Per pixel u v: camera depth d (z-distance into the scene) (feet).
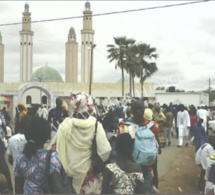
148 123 20.53
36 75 313.73
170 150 55.26
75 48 403.95
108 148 17.39
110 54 169.99
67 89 256.32
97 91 260.83
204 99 176.14
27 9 393.91
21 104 33.86
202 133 39.83
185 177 37.37
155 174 20.53
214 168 24.59
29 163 13.15
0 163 19.01
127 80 295.28
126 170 14.79
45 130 13.38
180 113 58.90
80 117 18.35
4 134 33.40
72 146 17.33
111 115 21.90
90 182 17.44
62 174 13.39
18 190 13.57
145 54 172.76
